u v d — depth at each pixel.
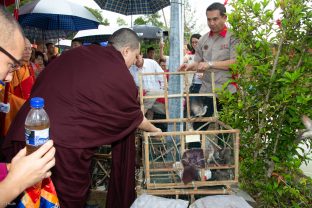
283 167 2.56
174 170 2.40
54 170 2.15
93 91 2.23
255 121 2.66
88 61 2.35
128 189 2.69
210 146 2.45
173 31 3.37
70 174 2.19
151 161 2.55
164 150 2.65
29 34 7.30
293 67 2.47
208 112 3.13
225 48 3.36
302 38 2.41
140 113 2.48
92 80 2.25
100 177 3.31
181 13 3.36
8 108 3.10
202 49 3.62
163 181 2.50
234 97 2.62
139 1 5.76
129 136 2.61
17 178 1.23
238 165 2.46
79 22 6.88
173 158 2.66
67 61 2.37
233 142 2.37
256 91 2.57
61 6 5.68
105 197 3.17
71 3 5.99
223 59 3.39
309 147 2.62
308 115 2.40
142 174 2.89
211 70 3.36
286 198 2.65
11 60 1.40
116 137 2.37
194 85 4.17
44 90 2.26
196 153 2.34
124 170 2.67
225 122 2.78
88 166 2.31
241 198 2.28
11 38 1.37
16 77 3.32
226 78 3.36
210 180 2.43
